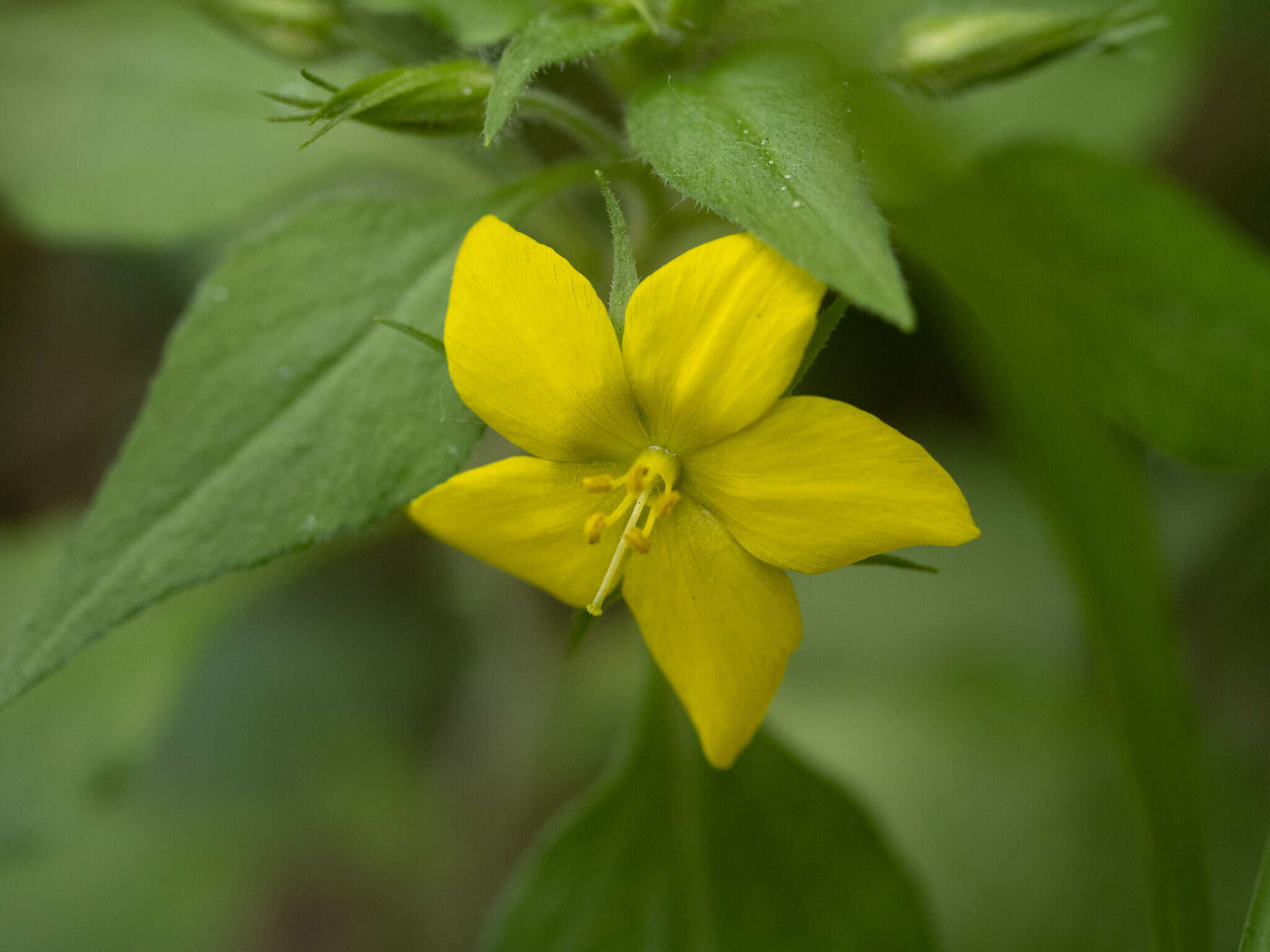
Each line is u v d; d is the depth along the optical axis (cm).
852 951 13
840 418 10
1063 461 13
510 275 10
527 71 11
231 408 11
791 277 10
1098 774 18
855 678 19
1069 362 13
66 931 17
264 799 18
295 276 11
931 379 20
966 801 18
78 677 16
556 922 13
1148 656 13
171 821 18
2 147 14
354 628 19
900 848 17
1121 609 13
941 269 13
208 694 19
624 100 12
